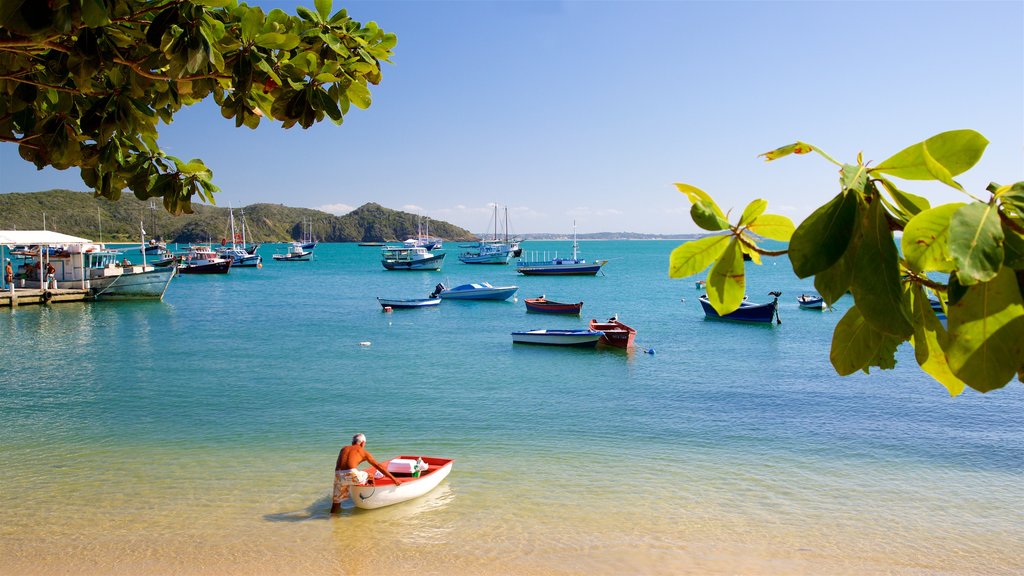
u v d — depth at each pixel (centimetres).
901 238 106
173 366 2972
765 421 1992
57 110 362
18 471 1529
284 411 2131
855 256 107
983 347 103
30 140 373
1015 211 100
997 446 1734
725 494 1397
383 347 3550
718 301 131
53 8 204
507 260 13225
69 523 1230
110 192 401
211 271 10706
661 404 2220
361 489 1281
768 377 2689
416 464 1410
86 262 6278
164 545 1139
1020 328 101
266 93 340
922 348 129
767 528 1227
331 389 2475
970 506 1333
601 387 2508
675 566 1080
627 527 1227
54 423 1983
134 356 3241
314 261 16425
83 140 386
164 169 409
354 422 1992
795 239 109
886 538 1185
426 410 2142
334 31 355
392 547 1141
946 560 1105
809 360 3095
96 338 3884
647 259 17888
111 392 2417
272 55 323
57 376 2736
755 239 128
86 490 1405
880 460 1627
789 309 5466
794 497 1380
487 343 3681
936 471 1545
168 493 1387
